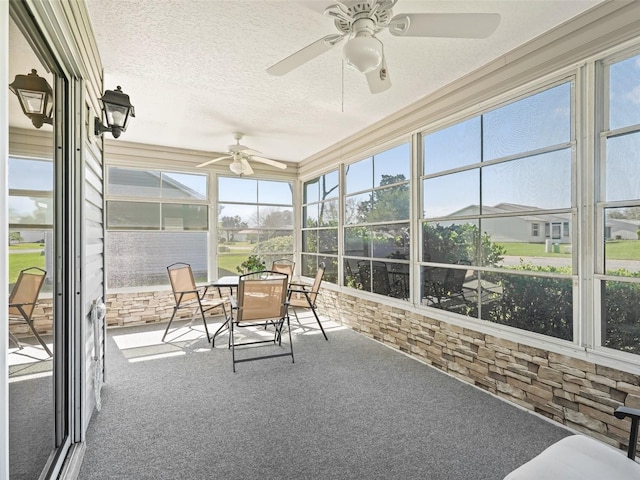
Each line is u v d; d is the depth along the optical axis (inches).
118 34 85.9
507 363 98.6
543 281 90.7
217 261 206.8
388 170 150.5
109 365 124.9
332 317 193.5
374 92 88.3
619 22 73.9
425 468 69.6
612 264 77.1
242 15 79.2
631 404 73.1
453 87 114.8
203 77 110.2
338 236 188.1
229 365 125.2
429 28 63.6
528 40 91.4
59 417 67.0
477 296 109.2
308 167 219.3
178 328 176.6
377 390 104.7
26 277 52.7
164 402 96.7
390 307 147.6
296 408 93.6
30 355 54.3
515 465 70.5
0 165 35.5
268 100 129.5
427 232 129.6
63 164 67.7
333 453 74.2
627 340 74.7
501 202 101.8
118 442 77.5
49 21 51.7
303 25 83.1
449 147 119.9
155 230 189.6
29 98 53.1
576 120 82.8
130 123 154.2
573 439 51.6
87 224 77.0
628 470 44.4
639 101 73.1
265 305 128.7
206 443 77.5
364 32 61.5
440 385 108.5
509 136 99.4
